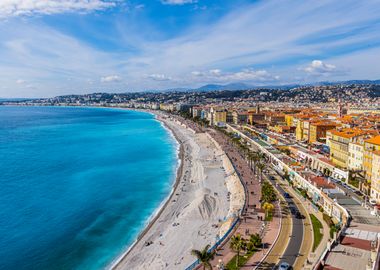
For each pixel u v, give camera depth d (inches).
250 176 5600.4
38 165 7490.2
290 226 3481.8
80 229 4097.0
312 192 4347.9
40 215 4522.6
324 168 5482.3
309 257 2785.4
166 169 7145.7
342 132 5753.0
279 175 5644.7
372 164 4003.4
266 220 3666.3
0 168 7165.4
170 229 3986.2
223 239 3240.7
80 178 6407.5
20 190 5629.9
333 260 2512.3
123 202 5064.0
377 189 3841.0
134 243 3700.8
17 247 3634.4
